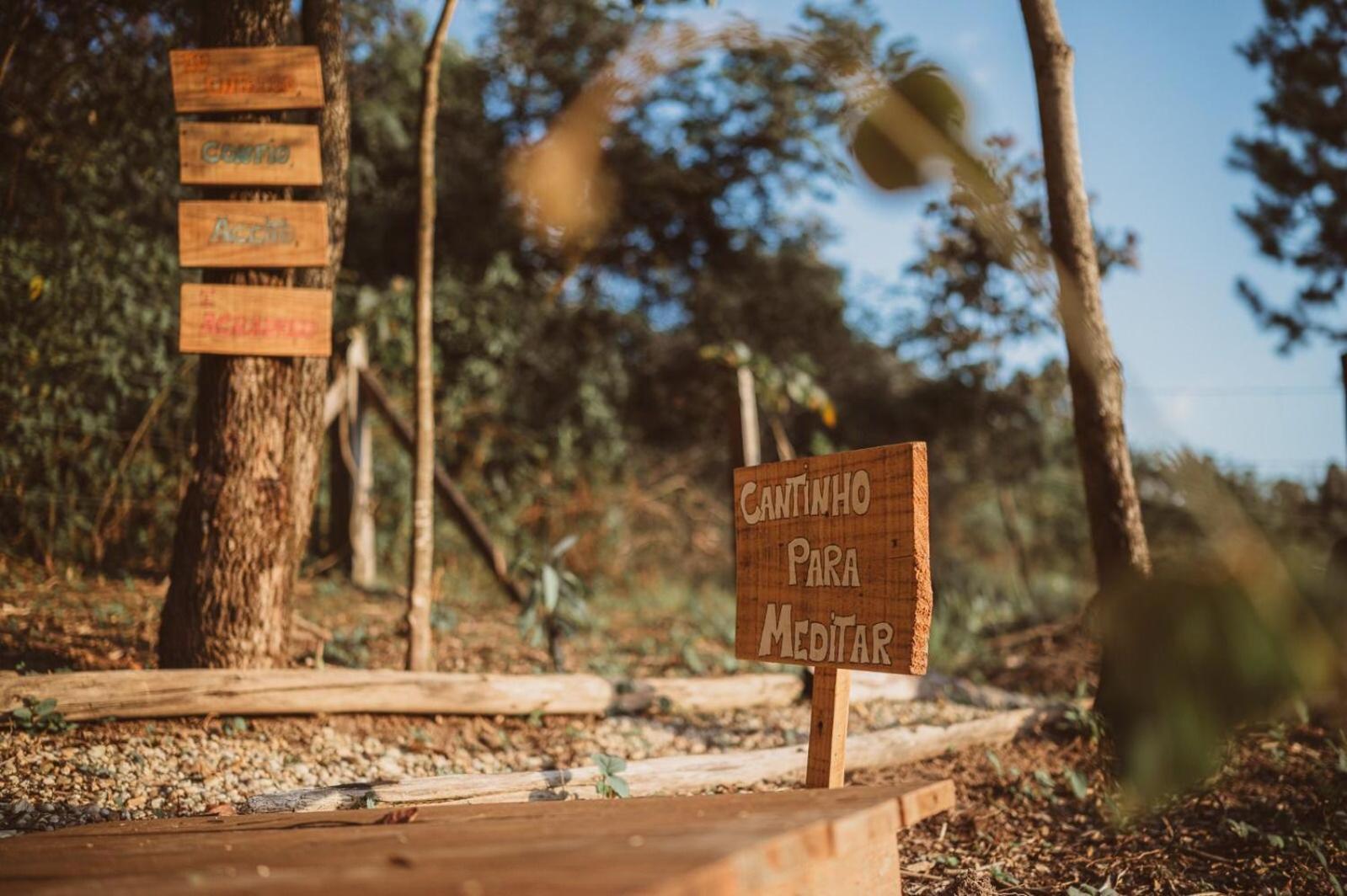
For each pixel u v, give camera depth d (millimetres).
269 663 4898
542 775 3949
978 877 3629
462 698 4848
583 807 2537
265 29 5070
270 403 4938
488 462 12305
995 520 15320
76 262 8211
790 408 15453
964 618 8938
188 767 3959
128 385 8617
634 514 12516
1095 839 3965
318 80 4984
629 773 4191
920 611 2648
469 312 12234
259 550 4867
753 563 3236
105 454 8398
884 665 2725
